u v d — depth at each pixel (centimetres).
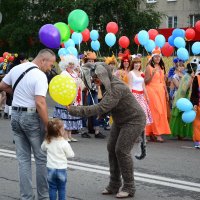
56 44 1008
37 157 767
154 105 1362
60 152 755
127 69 1423
